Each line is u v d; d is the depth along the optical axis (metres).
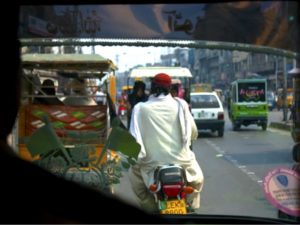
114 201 1.24
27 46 2.27
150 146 4.88
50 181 1.14
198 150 15.32
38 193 1.11
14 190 1.09
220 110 20.41
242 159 12.80
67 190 1.15
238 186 8.52
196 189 4.98
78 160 5.04
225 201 7.05
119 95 26.58
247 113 24.11
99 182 5.03
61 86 8.65
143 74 11.16
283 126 23.52
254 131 23.70
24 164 1.14
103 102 8.51
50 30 2.00
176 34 2.09
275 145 16.50
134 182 5.02
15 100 1.25
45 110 6.82
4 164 1.12
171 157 4.86
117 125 4.90
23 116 6.69
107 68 7.59
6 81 1.24
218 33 2.07
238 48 2.18
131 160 4.87
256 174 10.05
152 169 4.84
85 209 1.17
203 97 20.81
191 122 4.99
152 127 4.89
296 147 4.50
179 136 4.91
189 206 4.95
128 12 2.02
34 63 6.79
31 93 7.02
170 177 4.56
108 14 2.03
